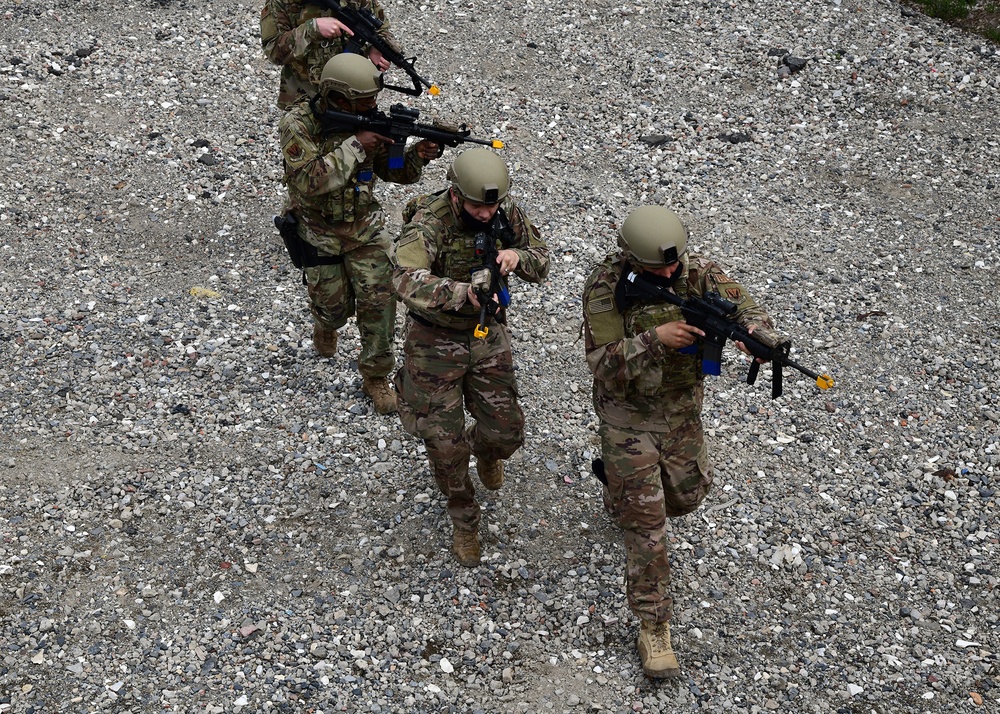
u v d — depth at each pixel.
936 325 6.79
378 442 5.69
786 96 9.16
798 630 4.77
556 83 9.30
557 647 4.64
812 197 8.05
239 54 9.43
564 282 7.05
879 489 5.55
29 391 5.85
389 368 5.85
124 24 9.75
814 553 5.16
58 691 4.28
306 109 5.24
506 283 4.46
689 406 4.45
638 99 9.11
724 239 7.55
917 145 8.62
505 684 4.45
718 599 4.91
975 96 9.16
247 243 7.26
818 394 6.19
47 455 5.45
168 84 8.91
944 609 4.89
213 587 4.81
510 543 5.15
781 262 7.34
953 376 6.36
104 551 4.94
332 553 5.04
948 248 7.52
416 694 4.38
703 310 4.08
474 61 9.52
